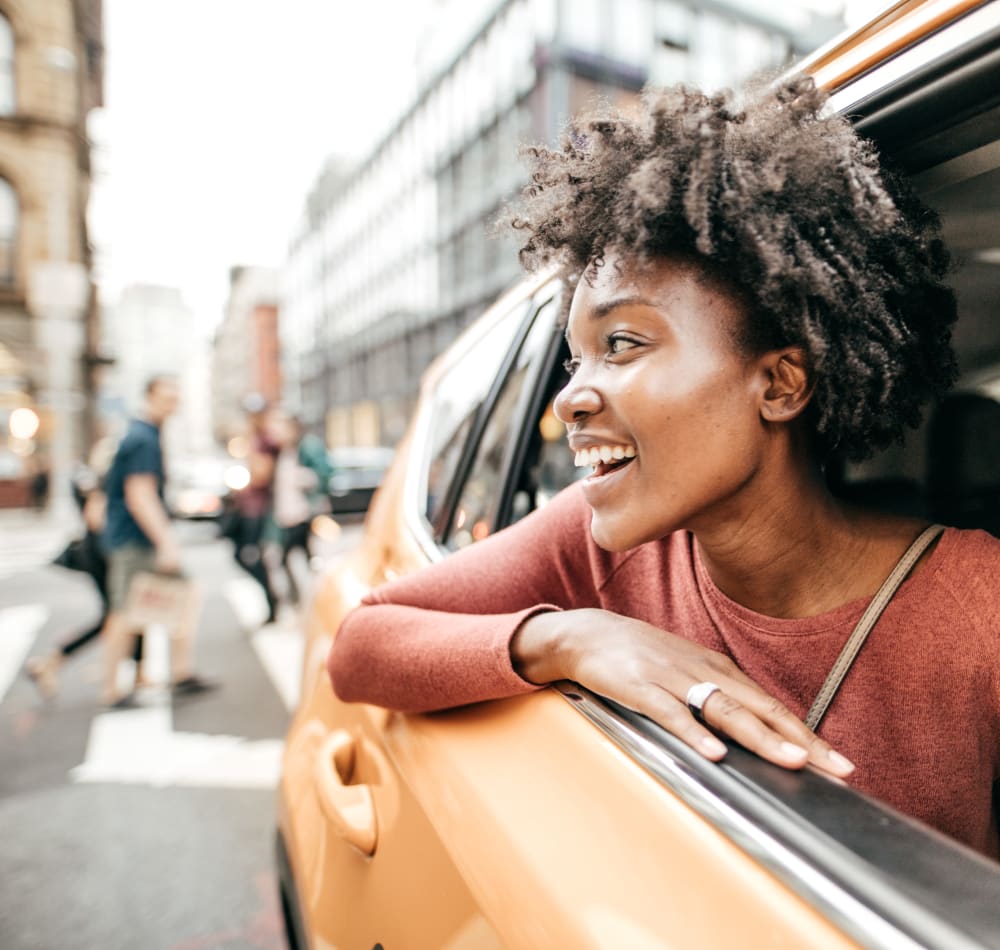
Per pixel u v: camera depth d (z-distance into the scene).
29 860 2.57
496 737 0.75
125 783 3.13
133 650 4.25
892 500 1.02
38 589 8.00
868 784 0.68
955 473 0.99
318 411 52.31
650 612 0.86
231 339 91.62
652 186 0.61
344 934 0.94
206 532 13.16
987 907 0.40
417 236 33.34
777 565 0.72
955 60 0.66
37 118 19.09
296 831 1.22
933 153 0.76
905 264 0.70
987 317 0.93
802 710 0.73
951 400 0.97
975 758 0.67
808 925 0.43
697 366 0.63
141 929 2.22
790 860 0.47
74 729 3.74
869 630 0.68
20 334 19.31
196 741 3.57
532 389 1.42
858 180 0.65
